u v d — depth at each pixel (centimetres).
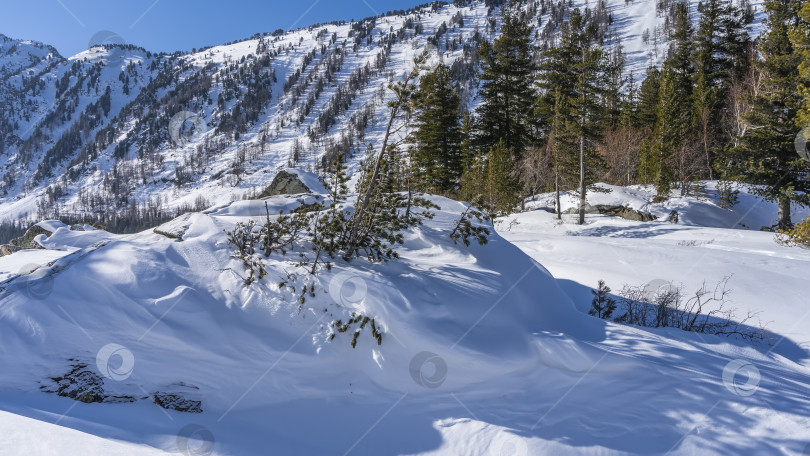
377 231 516
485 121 3428
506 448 291
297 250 497
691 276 904
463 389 362
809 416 305
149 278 405
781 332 634
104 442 255
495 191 2606
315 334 390
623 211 2533
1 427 248
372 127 16575
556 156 2586
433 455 296
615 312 687
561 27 3048
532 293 496
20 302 369
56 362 343
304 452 298
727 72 3891
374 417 339
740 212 2495
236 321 388
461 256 536
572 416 321
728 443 282
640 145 3553
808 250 1333
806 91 1555
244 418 335
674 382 349
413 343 377
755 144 2044
